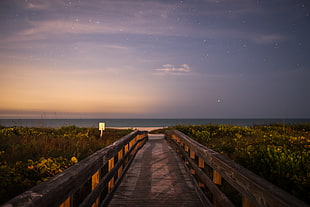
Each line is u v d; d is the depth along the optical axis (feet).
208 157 12.32
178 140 29.27
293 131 36.94
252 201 6.87
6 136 28.25
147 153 31.42
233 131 39.24
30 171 13.91
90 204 9.34
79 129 45.68
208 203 11.91
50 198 5.97
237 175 8.13
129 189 16.01
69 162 16.49
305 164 16.14
